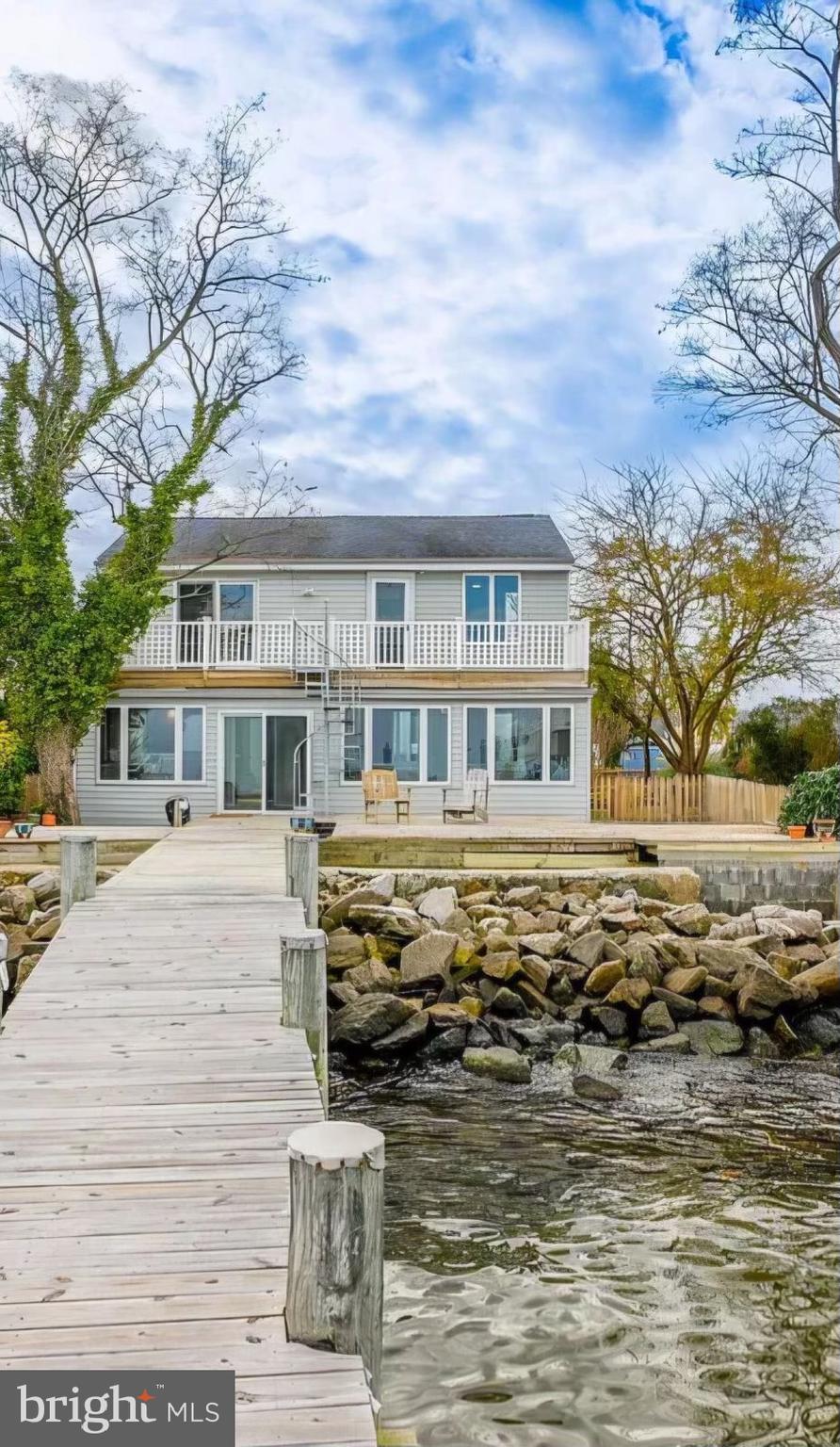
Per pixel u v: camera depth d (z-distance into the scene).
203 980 7.18
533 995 10.80
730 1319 4.74
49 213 22.36
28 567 20.69
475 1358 4.38
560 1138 7.36
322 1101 5.02
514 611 25.14
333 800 22.56
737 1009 10.56
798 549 28.83
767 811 21.78
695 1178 6.57
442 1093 8.53
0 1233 3.53
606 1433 3.90
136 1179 4.03
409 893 13.70
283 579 25.27
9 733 19.84
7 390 21.34
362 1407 2.60
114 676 22.05
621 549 29.97
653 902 13.08
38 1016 6.38
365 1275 2.88
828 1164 6.84
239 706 22.66
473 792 20.95
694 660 30.69
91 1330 2.92
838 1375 4.30
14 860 15.68
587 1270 5.21
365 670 22.55
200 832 17.53
